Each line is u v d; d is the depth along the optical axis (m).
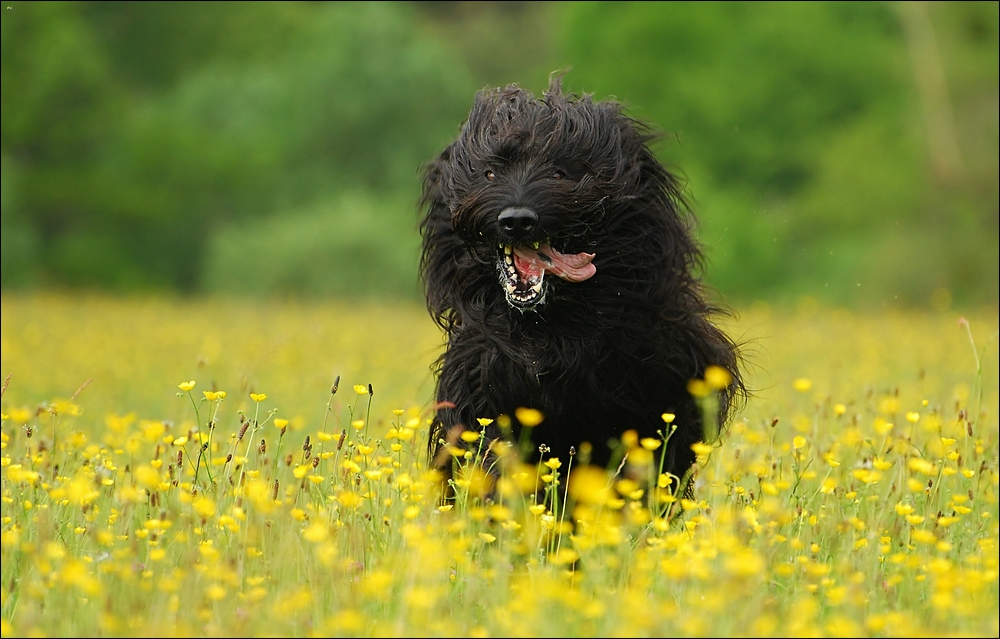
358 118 76.69
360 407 15.22
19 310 39.16
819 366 19.11
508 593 7.04
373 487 8.30
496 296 8.72
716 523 7.38
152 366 21.50
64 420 12.23
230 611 6.56
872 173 55.06
